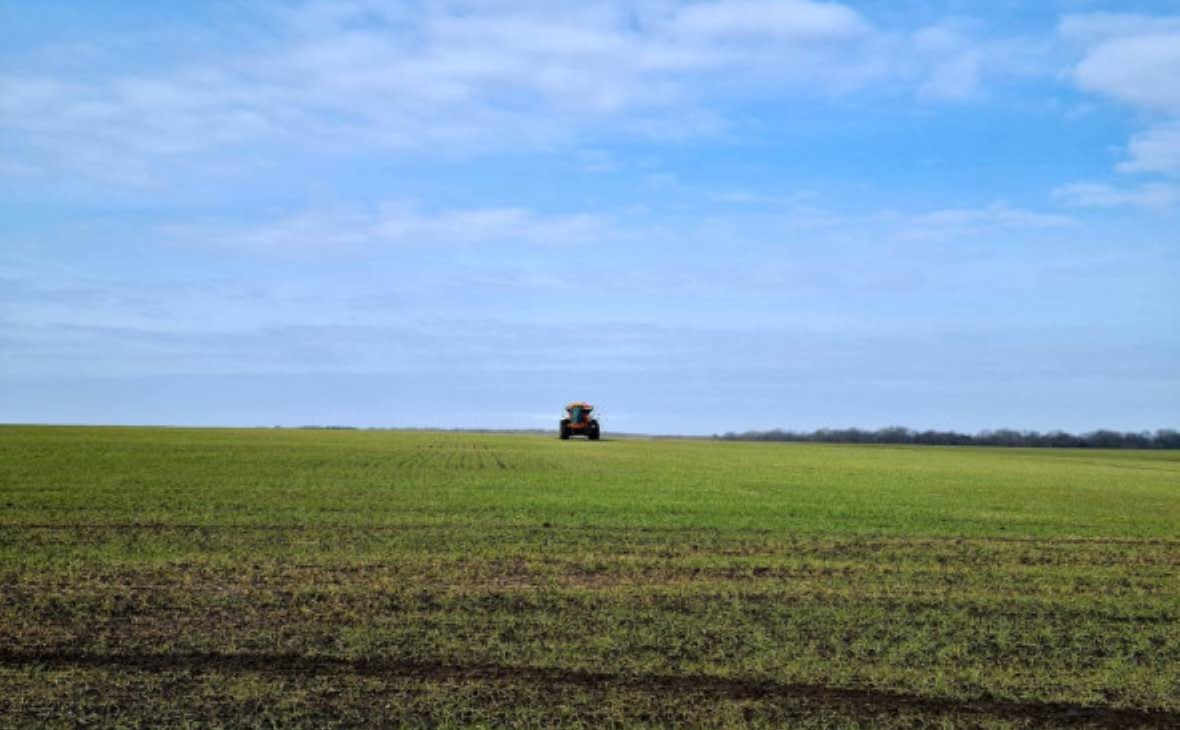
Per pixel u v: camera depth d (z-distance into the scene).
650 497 35.03
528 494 35.22
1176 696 12.07
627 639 13.99
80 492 32.28
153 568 18.75
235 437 91.69
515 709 11.05
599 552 21.81
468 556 20.83
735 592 17.53
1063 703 11.77
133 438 80.56
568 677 12.21
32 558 19.55
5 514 26.31
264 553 20.77
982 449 126.81
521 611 15.65
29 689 11.39
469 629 14.39
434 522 26.41
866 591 17.89
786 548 23.11
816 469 57.84
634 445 101.31
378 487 37.00
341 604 15.94
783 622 15.23
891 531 26.83
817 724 10.84
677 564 20.44
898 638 14.44
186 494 32.47
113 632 13.95
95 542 21.83
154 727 10.30
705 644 13.82
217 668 12.33
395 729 10.41
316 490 35.09
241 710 10.84
